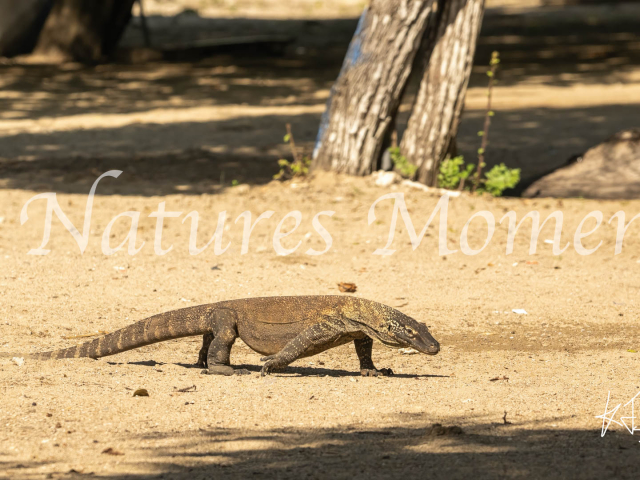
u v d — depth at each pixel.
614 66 41.12
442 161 18.30
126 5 42.59
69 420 6.41
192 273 12.66
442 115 18.03
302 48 49.94
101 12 42.22
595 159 19.36
